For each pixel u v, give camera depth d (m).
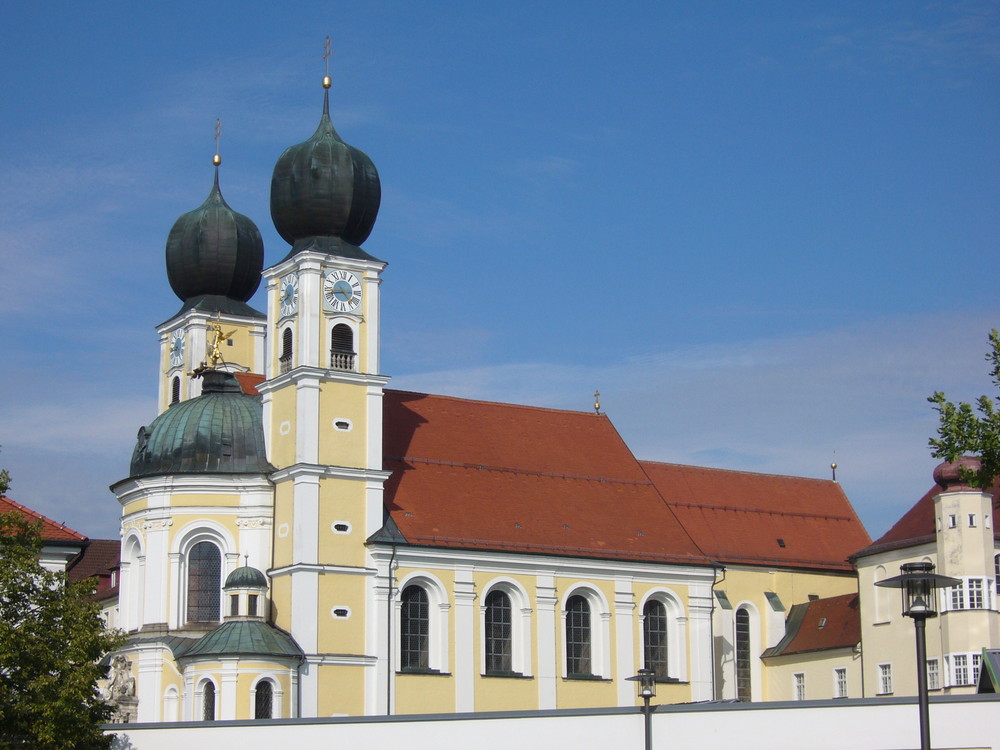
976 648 97.38
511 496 107.25
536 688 102.19
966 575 98.31
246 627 93.62
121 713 95.56
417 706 97.56
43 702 66.56
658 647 108.88
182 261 124.81
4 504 98.50
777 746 68.12
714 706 69.38
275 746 74.56
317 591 96.00
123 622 101.25
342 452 99.38
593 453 115.88
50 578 71.31
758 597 117.00
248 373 121.94
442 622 99.75
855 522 127.44
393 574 98.44
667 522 113.06
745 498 123.94
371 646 96.94
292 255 102.62
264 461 101.12
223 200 126.44
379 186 105.06
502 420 113.69
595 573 106.19
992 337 67.38
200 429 101.06
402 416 108.56
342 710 95.25
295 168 103.25
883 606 106.88
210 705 92.06
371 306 102.88
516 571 103.06
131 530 101.56
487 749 71.94
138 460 102.31
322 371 99.31
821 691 111.31
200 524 99.19
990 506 99.75
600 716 70.88
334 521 97.81
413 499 102.75
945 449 66.19
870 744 66.94
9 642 66.25
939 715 66.50
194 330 123.69
